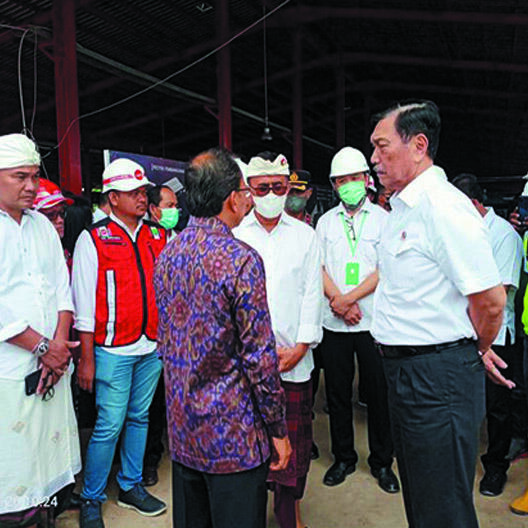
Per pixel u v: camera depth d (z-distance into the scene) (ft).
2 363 6.57
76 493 9.07
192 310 4.63
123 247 8.31
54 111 33.83
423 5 27.27
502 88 39.60
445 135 57.67
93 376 8.16
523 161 64.13
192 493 5.06
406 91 46.01
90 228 8.29
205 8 25.08
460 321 5.24
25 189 6.63
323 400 14.03
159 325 5.14
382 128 5.43
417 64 35.70
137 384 8.61
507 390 8.76
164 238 9.26
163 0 23.24
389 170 5.45
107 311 8.07
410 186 5.35
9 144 6.48
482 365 5.47
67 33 20.18
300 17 30.19
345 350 9.33
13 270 6.70
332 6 31.04
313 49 36.83
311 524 8.12
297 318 7.26
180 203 12.44
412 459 5.48
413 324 5.33
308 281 7.30
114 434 8.13
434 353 5.26
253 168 6.90
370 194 12.18
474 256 4.92
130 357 8.21
